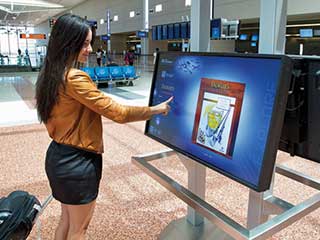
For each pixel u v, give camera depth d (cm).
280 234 232
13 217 148
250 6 1275
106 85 1123
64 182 154
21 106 725
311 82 123
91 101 139
